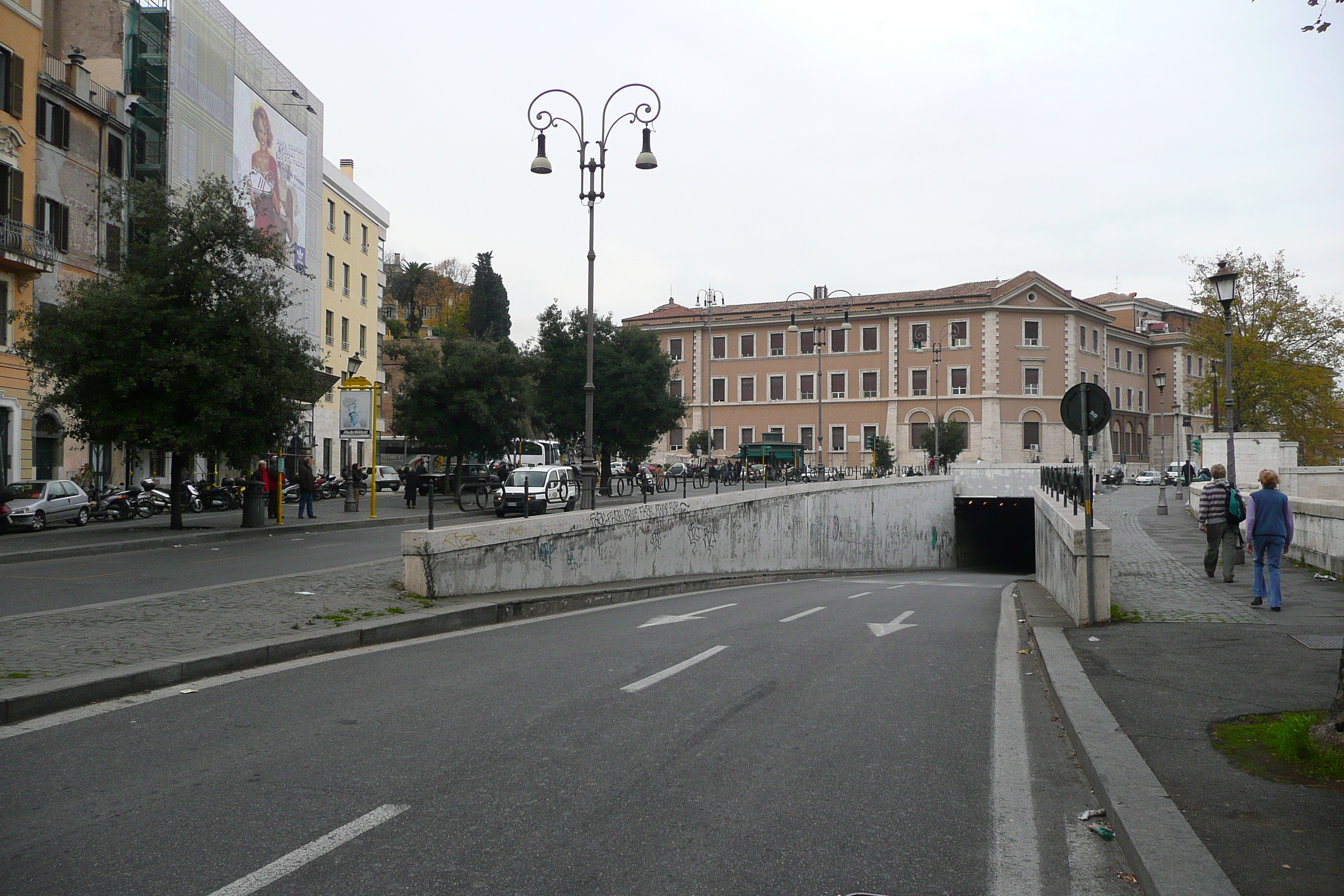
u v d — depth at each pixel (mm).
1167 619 11352
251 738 6031
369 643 9797
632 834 4465
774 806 4906
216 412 23000
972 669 9031
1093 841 4527
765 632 11406
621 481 46094
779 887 3912
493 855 4188
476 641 10180
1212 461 32188
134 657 7961
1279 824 4410
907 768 5645
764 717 6828
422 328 91875
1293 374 42500
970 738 6375
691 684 7949
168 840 4309
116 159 36281
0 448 30266
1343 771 5125
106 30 37625
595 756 5719
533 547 14078
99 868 3992
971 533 49281
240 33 43594
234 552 20156
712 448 84938
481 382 41656
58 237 33062
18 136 31000
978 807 4977
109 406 22797
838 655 9672
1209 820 4449
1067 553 12516
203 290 23656
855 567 31812
